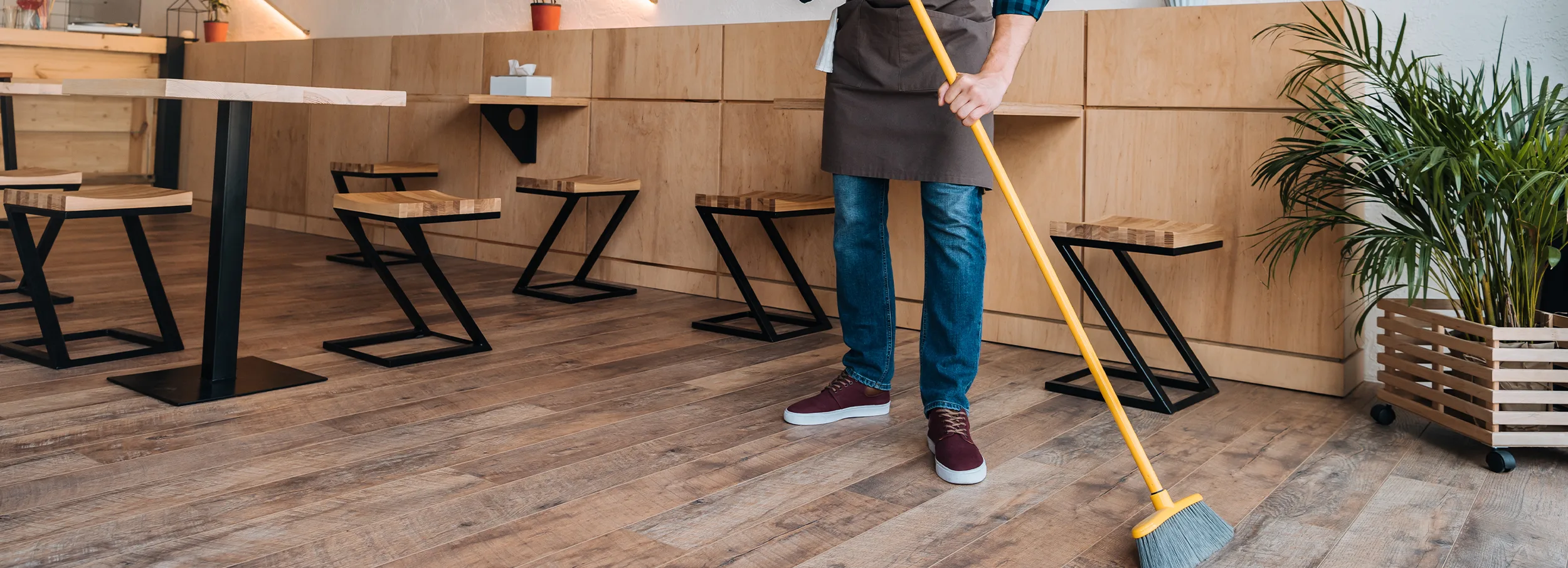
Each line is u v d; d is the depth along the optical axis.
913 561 1.45
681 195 3.79
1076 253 2.87
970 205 1.89
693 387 2.41
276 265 4.05
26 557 1.36
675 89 3.77
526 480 1.74
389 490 1.67
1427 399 2.12
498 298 3.55
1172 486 1.80
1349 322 2.52
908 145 1.92
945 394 1.89
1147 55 2.72
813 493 1.72
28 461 1.74
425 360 2.59
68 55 5.41
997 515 1.64
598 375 2.51
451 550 1.44
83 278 3.56
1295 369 2.55
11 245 4.25
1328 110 2.17
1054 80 2.89
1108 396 1.57
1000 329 3.03
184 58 5.77
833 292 3.40
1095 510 1.68
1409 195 2.10
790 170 3.48
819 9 3.77
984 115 1.85
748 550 1.48
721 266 3.69
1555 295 2.13
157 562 1.36
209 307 2.24
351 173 4.22
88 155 5.52
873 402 2.18
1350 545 1.54
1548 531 1.60
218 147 2.21
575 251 4.11
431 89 4.56
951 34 1.89
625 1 4.40
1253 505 1.71
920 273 3.19
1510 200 1.86
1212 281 2.67
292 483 1.69
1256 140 2.57
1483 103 2.07
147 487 1.64
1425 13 2.56
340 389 2.29
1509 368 1.99
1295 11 2.49
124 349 2.59
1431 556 1.50
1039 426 2.16
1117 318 2.62
